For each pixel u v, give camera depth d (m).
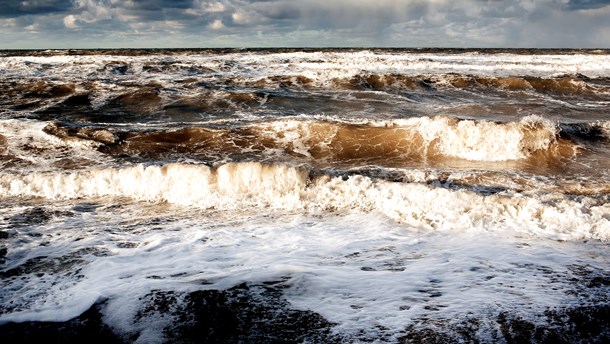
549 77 22.23
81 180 8.12
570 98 18.52
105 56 32.44
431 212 6.68
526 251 5.46
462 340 3.58
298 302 4.25
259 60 28.88
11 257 5.61
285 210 7.26
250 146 10.89
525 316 3.93
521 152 10.26
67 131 11.36
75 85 18.80
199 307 4.21
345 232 6.31
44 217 7.02
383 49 48.59
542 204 6.48
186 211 7.32
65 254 5.68
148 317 4.09
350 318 3.95
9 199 7.83
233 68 25.52
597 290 4.42
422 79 21.38
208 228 6.55
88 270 5.20
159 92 17.94
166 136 11.32
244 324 3.92
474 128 10.60
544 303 4.16
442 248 5.66
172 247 5.84
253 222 6.78
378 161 10.01
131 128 11.96
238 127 11.86
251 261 5.32
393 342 3.57
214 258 5.45
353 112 15.01
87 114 15.03
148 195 7.91
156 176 7.98
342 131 11.43
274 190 7.67
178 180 7.90
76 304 4.38
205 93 17.73
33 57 30.50
